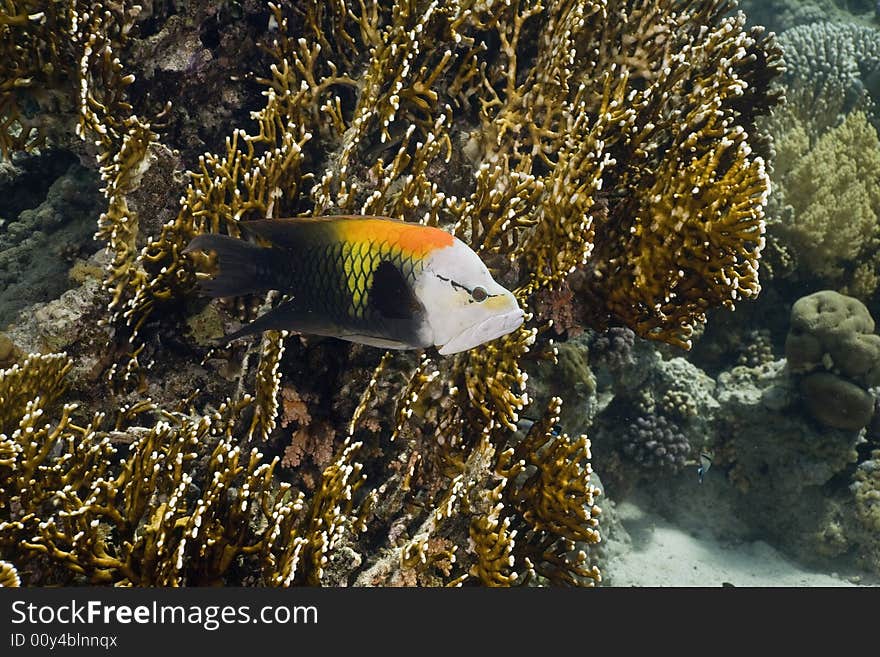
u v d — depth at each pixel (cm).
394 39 129
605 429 220
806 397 214
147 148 126
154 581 107
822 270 253
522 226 129
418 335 91
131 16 127
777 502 221
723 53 141
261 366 119
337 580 118
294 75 133
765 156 157
